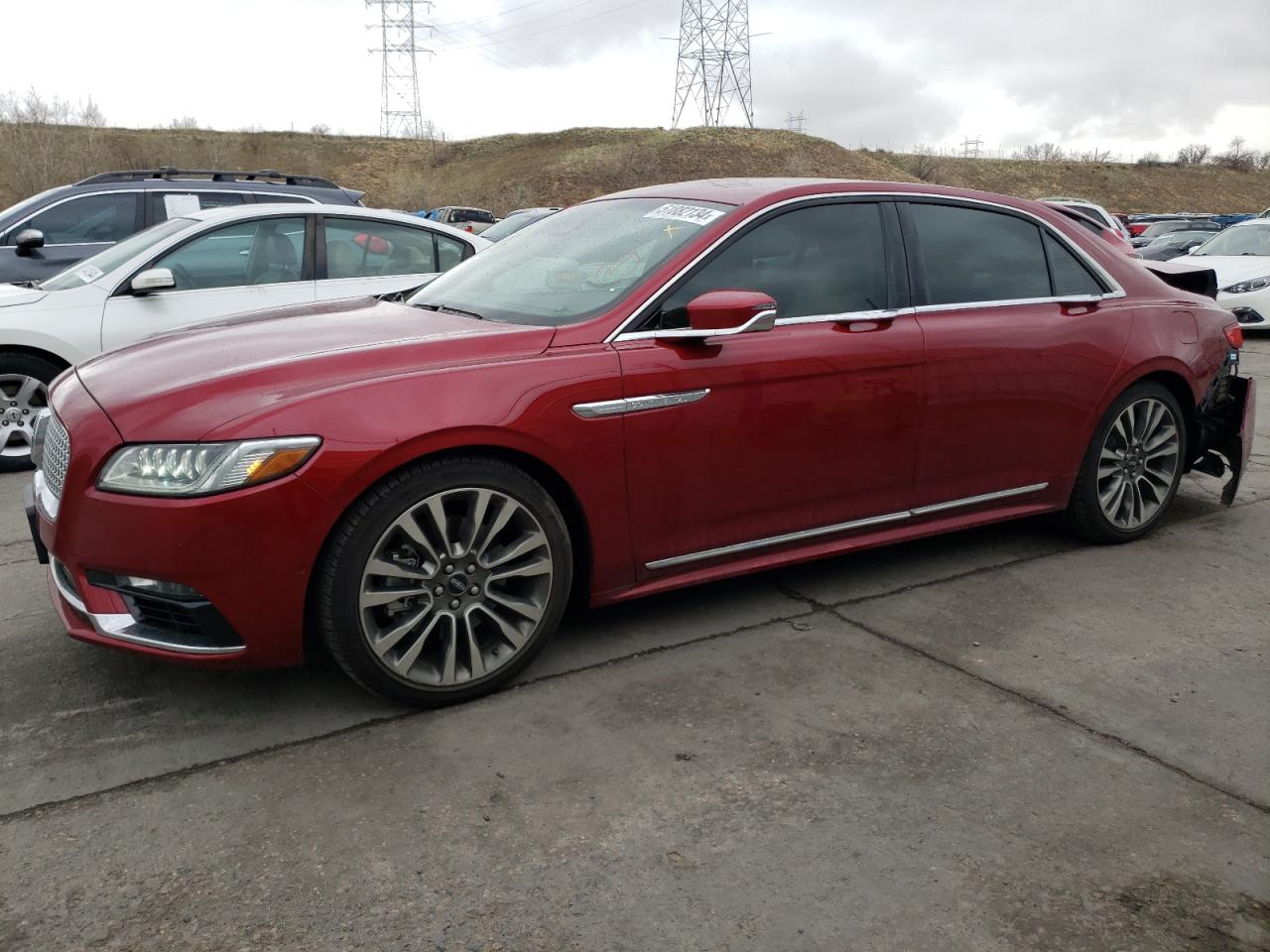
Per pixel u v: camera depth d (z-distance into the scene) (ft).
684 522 10.61
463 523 9.41
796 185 11.82
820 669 10.38
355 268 21.58
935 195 12.70
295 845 7.46
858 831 7.63
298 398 8.63
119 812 7.85
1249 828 7.73
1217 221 62.80
